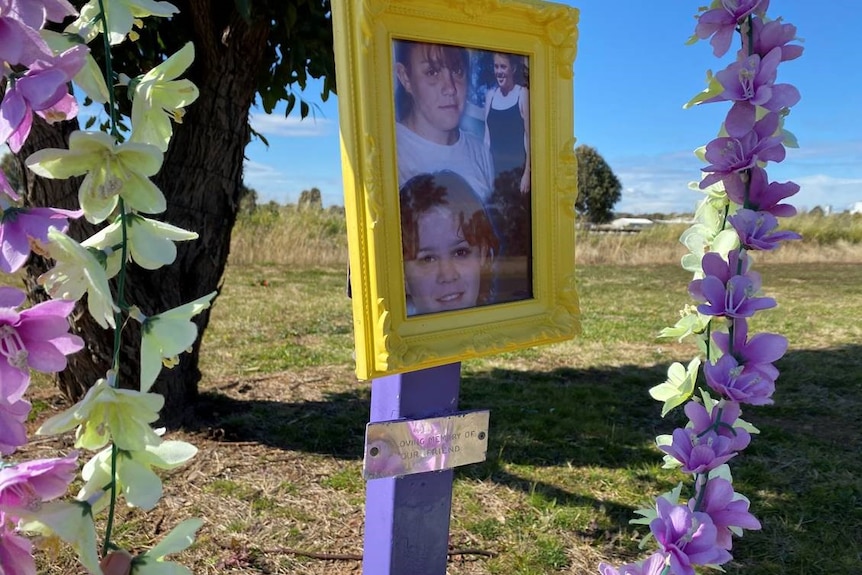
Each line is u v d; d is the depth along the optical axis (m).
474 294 1.26
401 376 1.35
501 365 4.96
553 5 1.28
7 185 0.76
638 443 3.36
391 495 1.42
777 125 1.09
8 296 0.69
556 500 2.71
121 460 0.82
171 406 3.27
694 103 1.12
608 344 5.71
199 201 3.06
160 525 2.39
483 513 2.59
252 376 4.32
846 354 5.39
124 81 0.81
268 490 2.69
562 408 3.85
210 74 2.95
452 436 1.41
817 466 3.13
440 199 1.21
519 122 1.30
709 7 1.15
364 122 1.06
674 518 1.05
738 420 1.24
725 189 1.15
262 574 2.13
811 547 2.42
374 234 1.08
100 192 0.75
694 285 1.15
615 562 2.29
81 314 2.84
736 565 2.31
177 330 0.80
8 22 0.68
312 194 13.61
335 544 2.32
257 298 7.41
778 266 13.91
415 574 1.49
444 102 1.19
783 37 1.09
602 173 24.98
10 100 0.68
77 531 0.74
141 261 0.83
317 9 2.89
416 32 1.14
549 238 1.36
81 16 0.83
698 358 1.29
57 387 3.32
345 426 3.42
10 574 0.75
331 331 5.84
